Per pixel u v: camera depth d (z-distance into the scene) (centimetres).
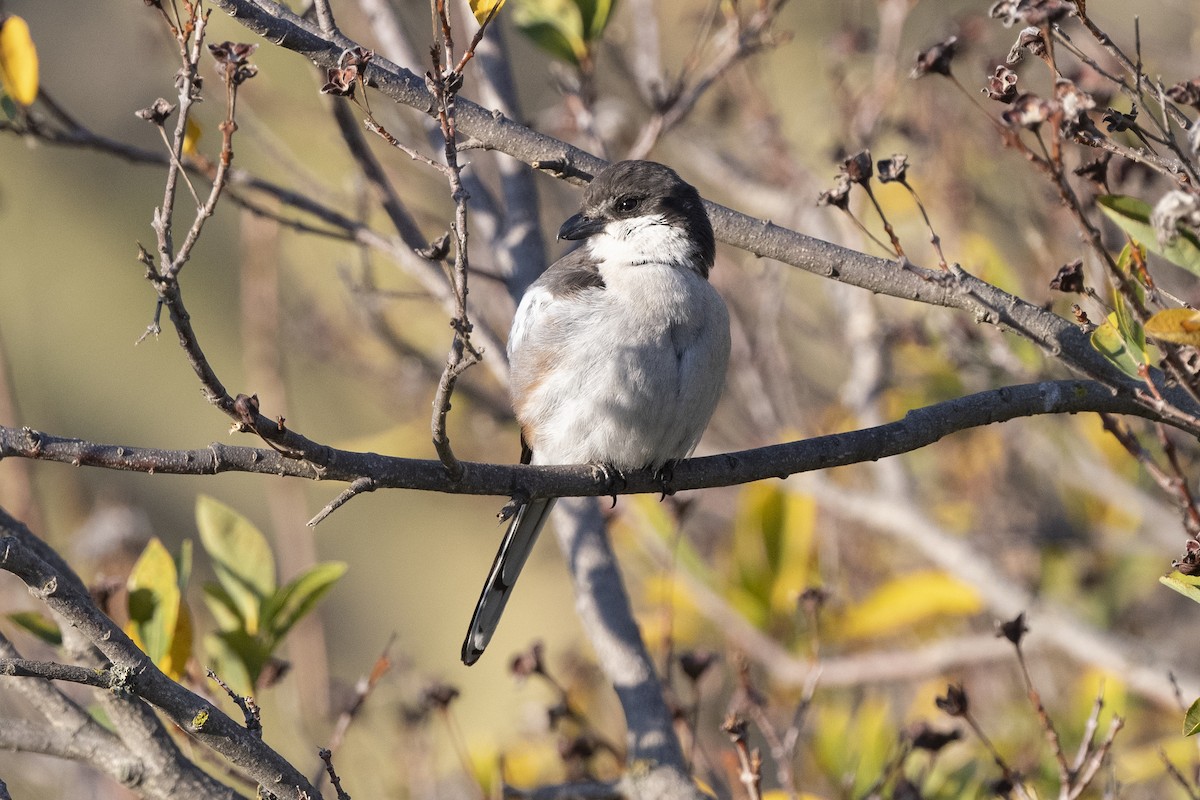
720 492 1439
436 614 1925
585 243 923
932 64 618
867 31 1299
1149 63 1208
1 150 1938
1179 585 608
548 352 865
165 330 1981
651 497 1187
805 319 1448
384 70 776
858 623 1176
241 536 879
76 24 2003
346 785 1113
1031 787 873
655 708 921
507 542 891
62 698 745
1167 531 1212
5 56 841
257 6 721
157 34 1305
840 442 752
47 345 1914
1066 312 1076
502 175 1121
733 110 1412
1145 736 1157
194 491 1902
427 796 1084
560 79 1138
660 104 1040
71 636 747
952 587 1166
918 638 1341
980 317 704
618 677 941
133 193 2005
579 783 889
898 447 743
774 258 786
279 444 588
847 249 773
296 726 1077
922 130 1255
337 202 1310
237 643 835
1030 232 1107
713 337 870
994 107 1220
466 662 886
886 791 971
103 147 909
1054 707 1147
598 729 1238
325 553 1947
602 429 848
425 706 1046
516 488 691
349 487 619
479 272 1056
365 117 633
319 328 1442
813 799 889
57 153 1978
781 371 1293
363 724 1137
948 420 738
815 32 1617
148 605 784
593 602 973
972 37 1209
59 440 573
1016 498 1368
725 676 1235
